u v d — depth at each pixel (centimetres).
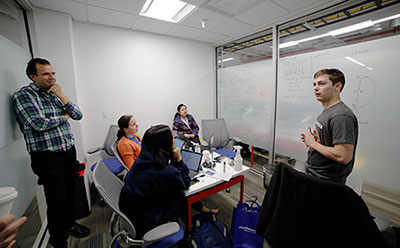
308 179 74
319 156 116
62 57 209
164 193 111
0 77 113
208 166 178
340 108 106
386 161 161
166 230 93
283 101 246
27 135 126
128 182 106
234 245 130
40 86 134
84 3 190
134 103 286
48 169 134
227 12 220
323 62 198
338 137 101
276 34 249
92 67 247
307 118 219
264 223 94
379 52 158
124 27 261
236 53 352
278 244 83
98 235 164
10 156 119
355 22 177
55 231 138
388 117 157
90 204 206
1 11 138
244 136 324
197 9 211
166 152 114
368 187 220
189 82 340
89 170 244
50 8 196
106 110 263
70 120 219
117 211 88
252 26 261
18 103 121
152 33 288
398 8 152
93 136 257
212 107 380
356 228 63
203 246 126
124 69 271
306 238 75
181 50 322
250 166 316
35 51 196
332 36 194
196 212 196
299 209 77
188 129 303
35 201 152
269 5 202
